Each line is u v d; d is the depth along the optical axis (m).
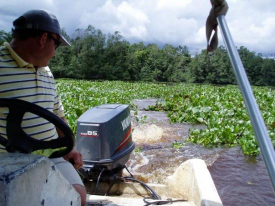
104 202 2.85
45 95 2.42
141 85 33.78
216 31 1.77
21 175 1.21
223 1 1.64
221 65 84.75
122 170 3.73
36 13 2.21
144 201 2.98
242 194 4.72
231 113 10.47
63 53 73.25
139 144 6.91
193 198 2.90
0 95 2.19
